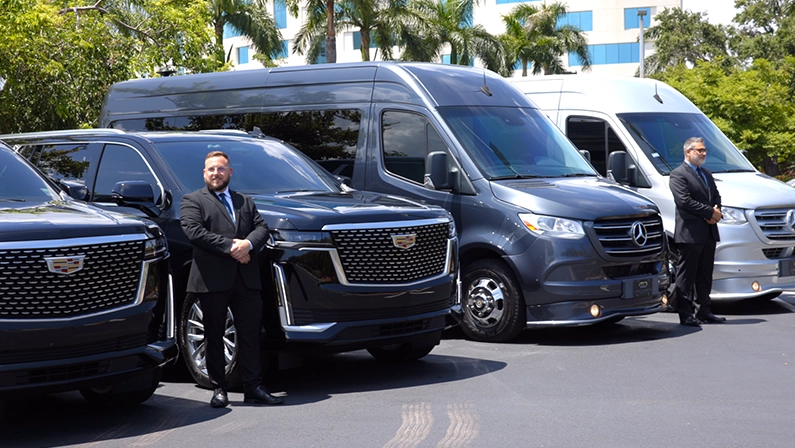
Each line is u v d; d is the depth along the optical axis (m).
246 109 11.68
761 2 62.56
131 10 27.12
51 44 23.20
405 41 46.19
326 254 7.27
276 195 8.13
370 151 10.62
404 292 7.58
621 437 5.90
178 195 7.95
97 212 6.62
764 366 8.20
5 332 5.73
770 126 32.06
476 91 10.75
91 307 6.12
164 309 6.69
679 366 8.23
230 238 6.93
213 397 7.05
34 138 9.16
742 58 61.69
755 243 11.29
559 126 12.59
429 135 10.21
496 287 9.69
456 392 7.36
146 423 6.59
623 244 9.57
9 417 6.94
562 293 9.28
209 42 26.22
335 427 6.32
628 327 10.59
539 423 6.29
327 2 42.97
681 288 10.59
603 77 12.77
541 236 9.36
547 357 8.79
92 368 6.16
